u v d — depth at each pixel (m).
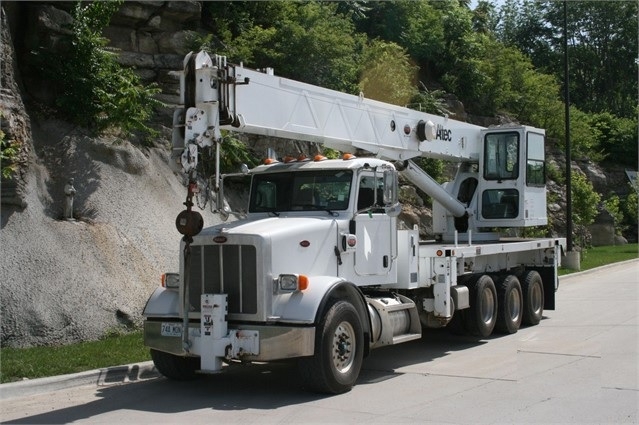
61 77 15.23
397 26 31.48
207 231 9.30
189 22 19.69
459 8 35.44
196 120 8.82
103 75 15.61
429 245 13.60
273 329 8.70
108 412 8.30
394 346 12.95
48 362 10.20
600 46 62.41
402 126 13.15
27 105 15.01
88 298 12.49
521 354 11.84
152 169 15.79
